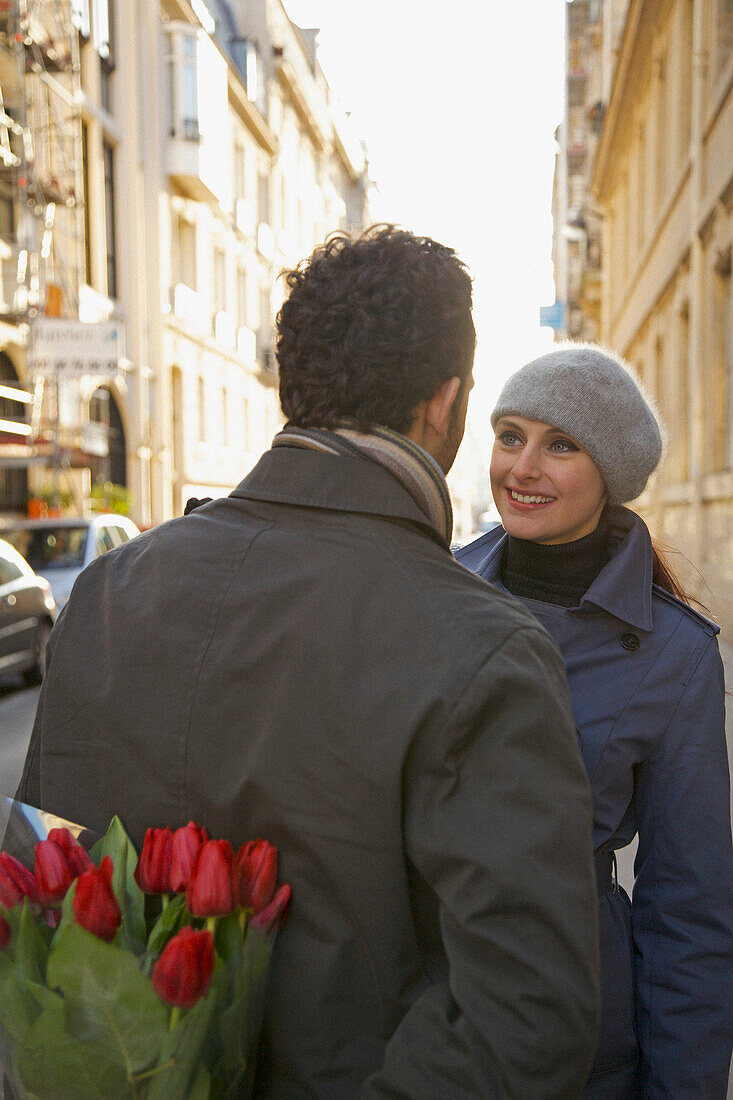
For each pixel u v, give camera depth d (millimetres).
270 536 1068
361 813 940
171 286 25188
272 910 950
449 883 905
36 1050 887
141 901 999
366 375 1062
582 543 1568
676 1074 1395
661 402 15406
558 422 1484
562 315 31984
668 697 1471
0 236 16672
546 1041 855
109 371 15039
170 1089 875
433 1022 898
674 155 13703
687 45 13086
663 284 14391
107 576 1163
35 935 934
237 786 991
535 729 912
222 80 26594
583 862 904
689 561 1900
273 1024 970
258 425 34375
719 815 1453
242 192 31953
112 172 22594
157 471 24047
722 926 1430
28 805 1146
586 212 29562
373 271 1075
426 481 1072
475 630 944
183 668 1040
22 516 18125
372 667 957
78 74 19141
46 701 1140
